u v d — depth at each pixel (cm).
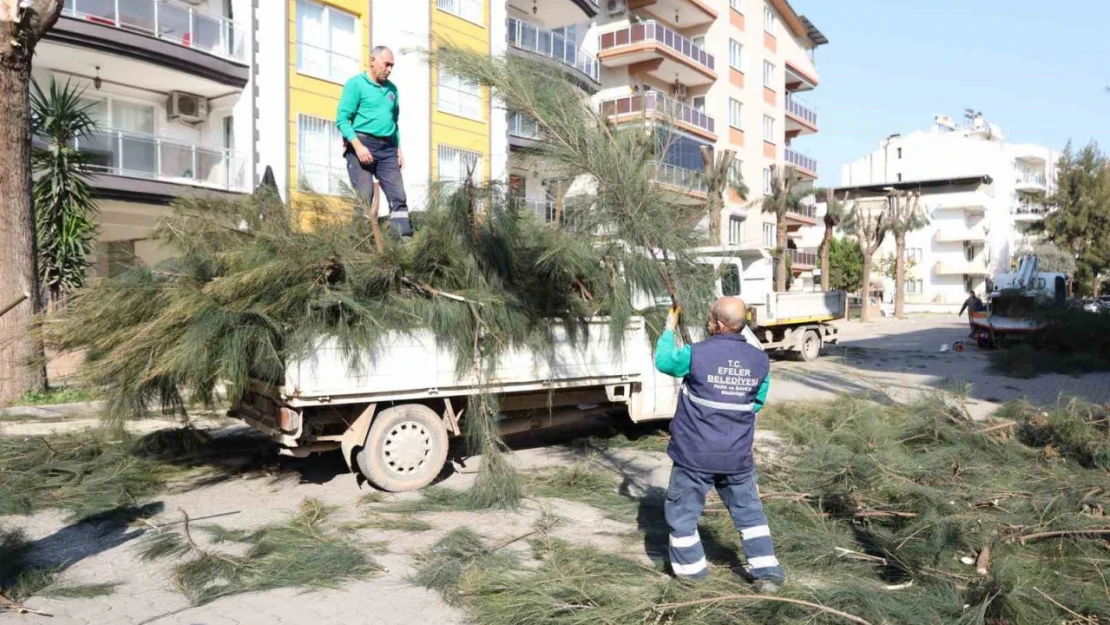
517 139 642
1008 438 785
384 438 617
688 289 679
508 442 855
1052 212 5638
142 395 574
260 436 854
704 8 3534
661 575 431
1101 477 596
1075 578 424
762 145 4138
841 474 591
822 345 1967
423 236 623
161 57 1678
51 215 1170
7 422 861
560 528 539
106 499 581
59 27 1527
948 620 356
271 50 1867
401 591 425
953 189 6475
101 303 590
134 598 414
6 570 427
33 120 1170
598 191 581
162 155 1711
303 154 1928
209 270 624
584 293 727
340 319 577
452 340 625
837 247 5791
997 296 2281
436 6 2125
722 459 404
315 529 516
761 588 391
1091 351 1941
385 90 716
